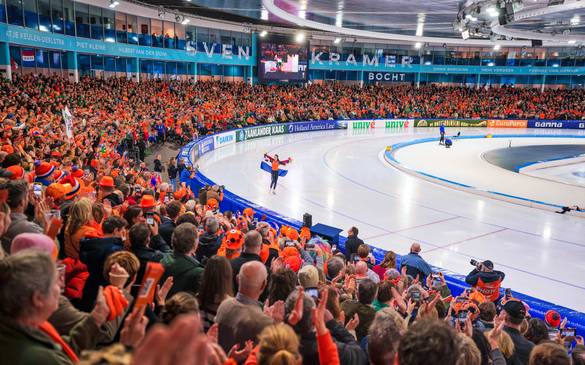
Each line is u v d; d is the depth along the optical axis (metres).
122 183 10.62
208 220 6.77
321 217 17.88
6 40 25.08
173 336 1.16
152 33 42.00
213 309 3.93
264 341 2.46
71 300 4.22
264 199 20.23
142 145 23.47
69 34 31.56
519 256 14.10
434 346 2.10
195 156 27.86
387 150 34.84
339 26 43.22
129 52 37.78
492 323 5.90
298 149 35.12
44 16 28.88
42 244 2.86
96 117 24.02
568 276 12.69
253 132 40.12
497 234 16.12
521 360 4.71
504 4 24.48
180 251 4.58
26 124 17.16
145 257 4.46
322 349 2.81
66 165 11.91
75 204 4.95
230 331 3.49
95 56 39.06
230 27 49.31
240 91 46.88
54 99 24.88
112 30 36.38
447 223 17.34
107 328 2.80
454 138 44.75
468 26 32.12
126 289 3.39
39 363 2.01
